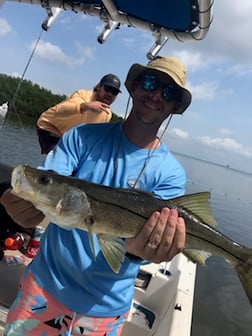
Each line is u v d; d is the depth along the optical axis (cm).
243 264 66
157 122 75
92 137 76
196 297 269
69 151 75
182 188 79
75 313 74
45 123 156
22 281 80
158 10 109
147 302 122
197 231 65
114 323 78
